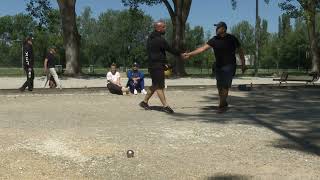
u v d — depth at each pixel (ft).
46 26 134.41
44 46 257.14
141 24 295.89
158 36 42.91
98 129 33.14
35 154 25.68
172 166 23.71
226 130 33.35
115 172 22.72
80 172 22.70
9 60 278.05
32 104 49.14
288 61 301.02
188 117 40.06
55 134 30.99
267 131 33.30
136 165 23.86
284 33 312.91
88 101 52.65
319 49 181.98
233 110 45.39
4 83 93.97
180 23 145.28
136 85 62.18
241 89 71.51
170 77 129.39
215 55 43.47
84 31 315.99
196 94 62.08
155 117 39.88
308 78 86.02
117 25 303.89
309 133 32.65
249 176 22.06
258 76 151.74
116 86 61.26
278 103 52.85
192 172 22.71
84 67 297.33
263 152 26.73
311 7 119.96
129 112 43.09
